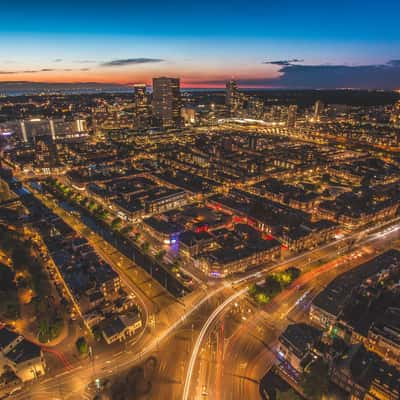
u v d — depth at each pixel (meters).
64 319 193.75
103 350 172.25
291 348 158.88
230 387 152.75
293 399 138.88
